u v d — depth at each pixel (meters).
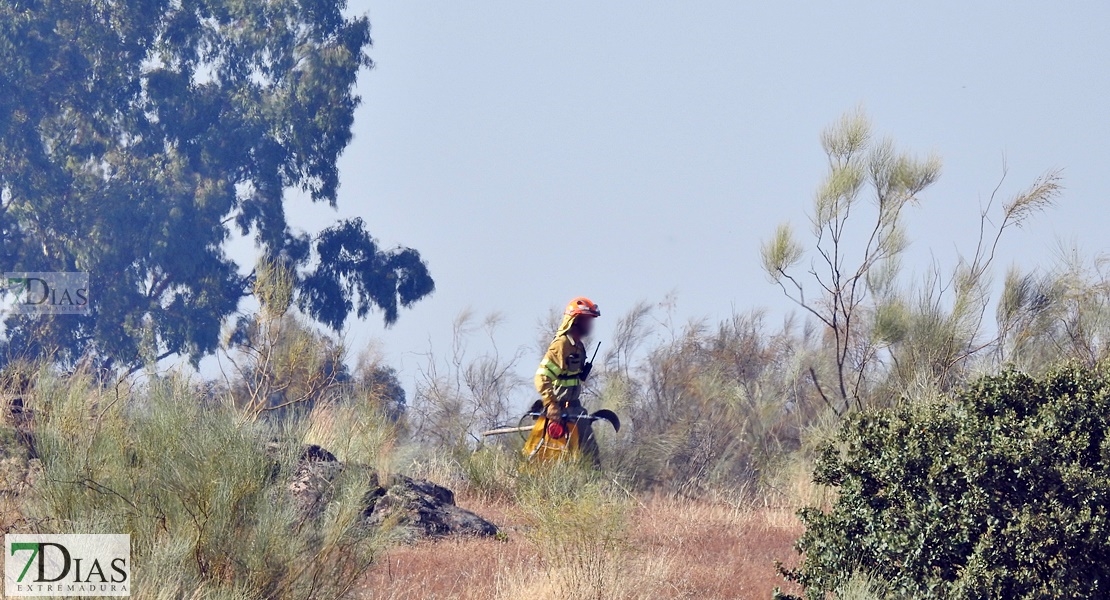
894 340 51.62
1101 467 27.22
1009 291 51.59
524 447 50.19
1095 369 30.89
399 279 148.75
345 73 144.25
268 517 27.20
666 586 33.00
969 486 27.61
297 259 144.12
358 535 28.98
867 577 28.30
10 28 129.00
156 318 128.75
